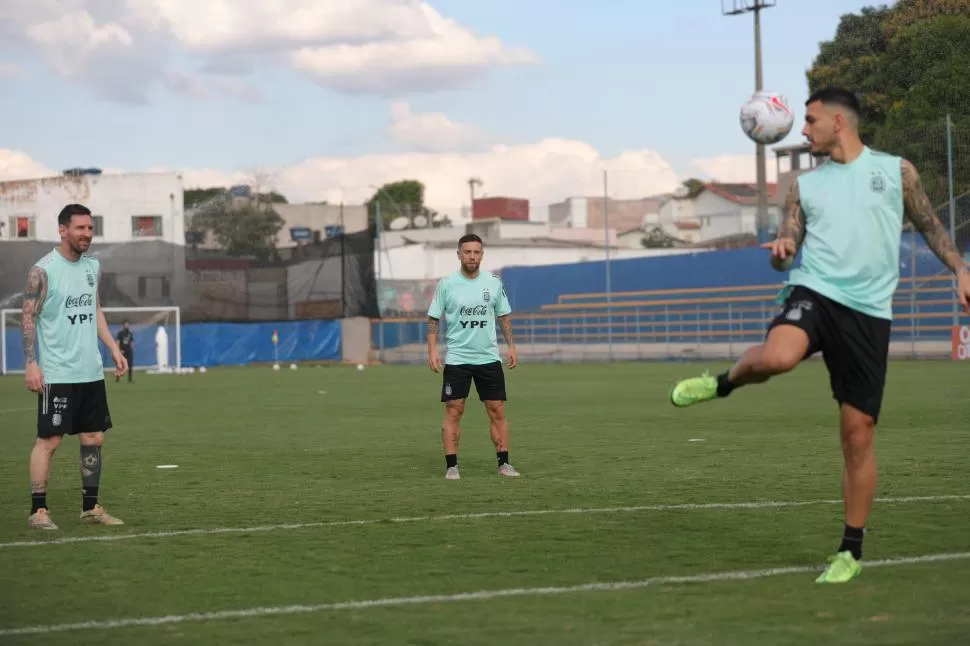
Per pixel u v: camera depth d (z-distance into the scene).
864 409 8.10
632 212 112.81
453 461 15.16
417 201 154.50
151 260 64.62
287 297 66.62
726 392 8.48
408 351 70.62
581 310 74.50
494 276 15.41
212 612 7.60
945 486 13.22
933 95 55.41
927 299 54.44
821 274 8.18
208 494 13.80
